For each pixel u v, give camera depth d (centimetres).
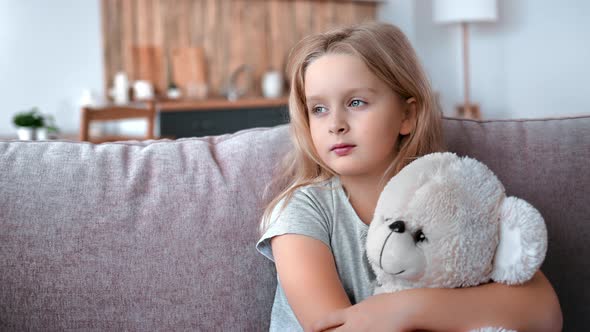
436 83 576
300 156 105
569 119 122
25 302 98
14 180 104
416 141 99
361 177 99
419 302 80
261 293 105
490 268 80
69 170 106
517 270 77
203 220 106
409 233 77
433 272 78
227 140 119
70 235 101
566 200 113
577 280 112
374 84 93
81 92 430
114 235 102
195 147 115
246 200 108
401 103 98
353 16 563
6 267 98
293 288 91
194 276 103
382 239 77
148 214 105
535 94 561
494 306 80
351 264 97
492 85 577
